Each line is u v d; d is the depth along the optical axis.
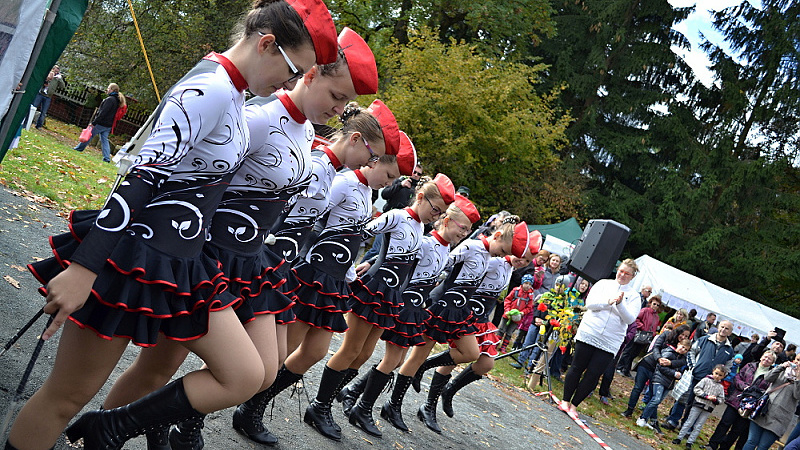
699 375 11.48
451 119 18.31
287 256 3.71
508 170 19.89
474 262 5.88
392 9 24.64
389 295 4.72
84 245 2.08
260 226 2.88
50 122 20.16
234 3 19.20
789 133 32.06
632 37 32.69
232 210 2.80
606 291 9.34
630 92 32.34
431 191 4.88
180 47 19.23
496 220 6.86
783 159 30.41
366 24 24.44
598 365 9.45
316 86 2.82
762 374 11.10
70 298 2.05
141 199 2.17
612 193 31.19
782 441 13.58
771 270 29.36
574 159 31.58
